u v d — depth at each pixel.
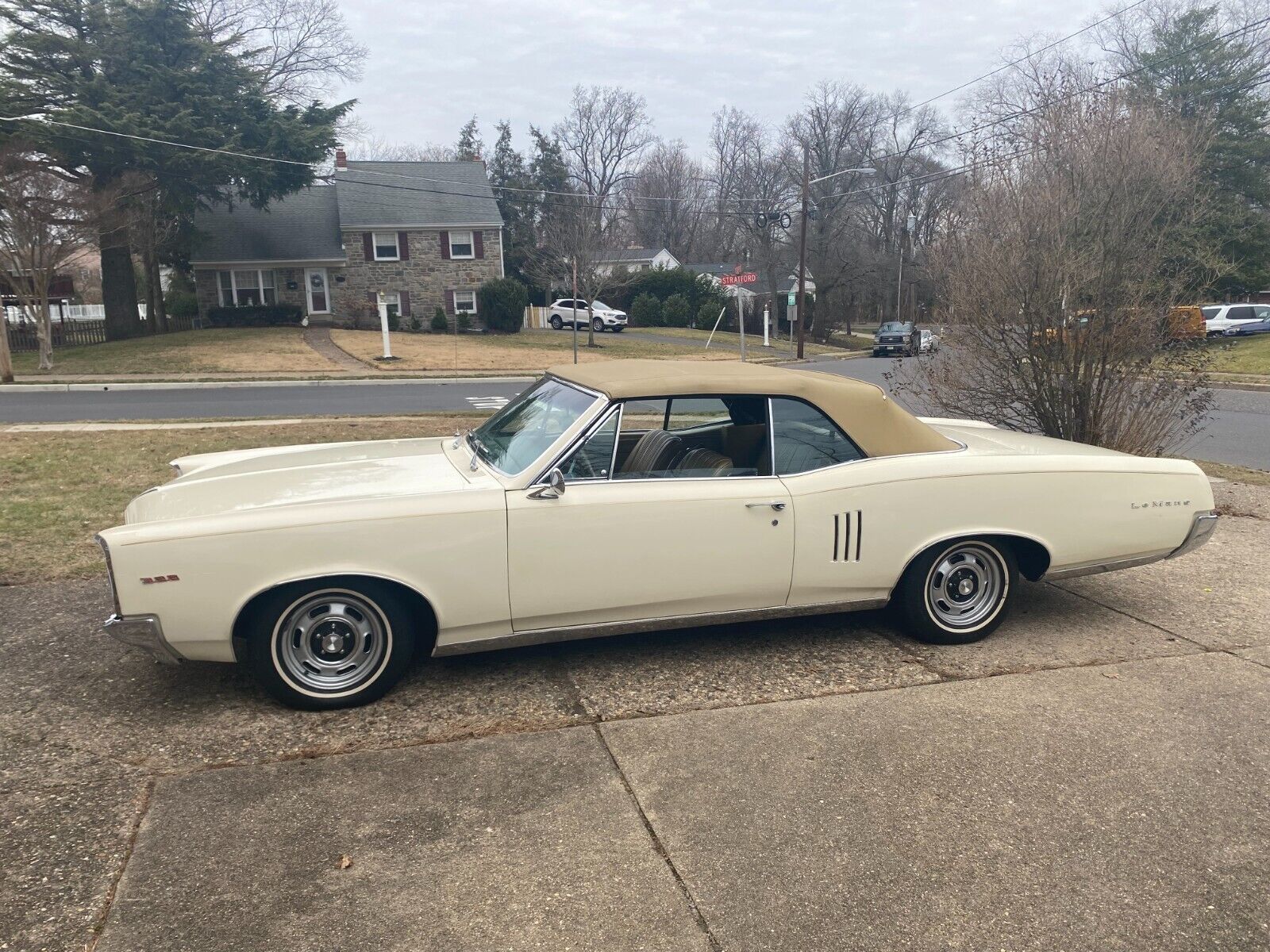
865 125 64.81
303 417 14.87
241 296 36.62
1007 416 8.56
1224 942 2.42
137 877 2.67
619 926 2.47
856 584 4.30
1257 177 36.44
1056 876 2.70
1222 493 8.48
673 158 82.12
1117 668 4.24
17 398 18.94
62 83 26.92
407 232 37.22
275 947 2.38
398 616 3.78
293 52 36.91
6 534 6.54
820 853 2.81
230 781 3.21
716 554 4.04
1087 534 4.54
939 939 2.43
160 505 3.84
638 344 37.91
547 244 48.50
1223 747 3.46
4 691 3.95
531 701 3.90
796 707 3.84
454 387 22.14
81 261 34.34
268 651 3.65
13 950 2.35
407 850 2.82
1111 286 7.66
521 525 3.77
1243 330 37.47
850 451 4.32
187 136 27.88
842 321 63.75
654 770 3.30
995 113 21.88
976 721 3.69
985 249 8.19
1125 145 7.69
